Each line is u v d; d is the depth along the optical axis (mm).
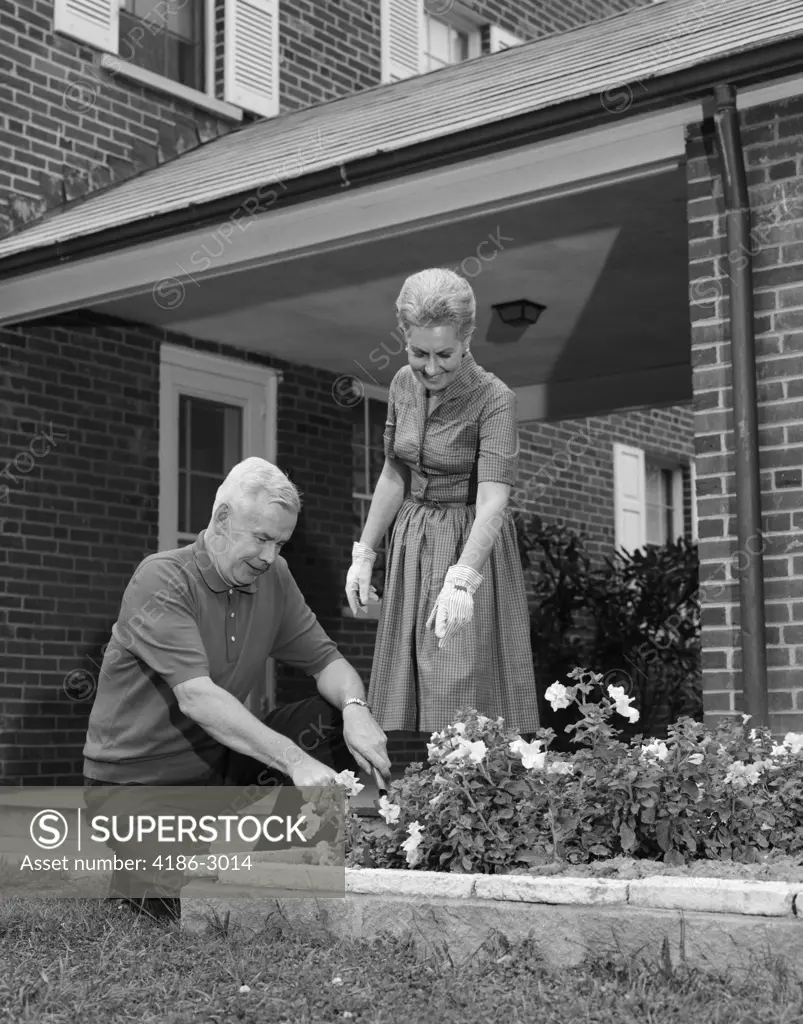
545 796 3799
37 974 3375
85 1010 3006
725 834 3811
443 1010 2883
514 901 3348
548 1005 2883
